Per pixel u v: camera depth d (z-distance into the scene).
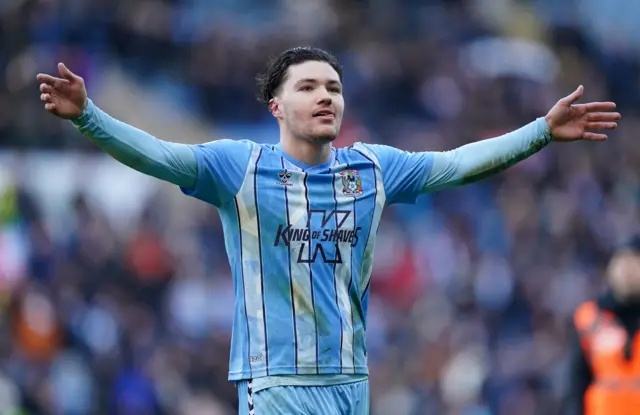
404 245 61.34
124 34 77.00
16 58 73.00
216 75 76.12
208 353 48.28
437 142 73.38
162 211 60.34
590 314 28.92
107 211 59.62
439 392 48.50
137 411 45.38
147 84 76.00
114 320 48.78
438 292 58.41
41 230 54.66
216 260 57.66
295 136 19.88
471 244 63.78
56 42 74.75
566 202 66.88
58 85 18.62
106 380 45.97
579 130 21.00
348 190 19.97
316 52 20.11
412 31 83.75
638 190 71.50
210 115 75.38
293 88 19.88
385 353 51.53
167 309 53.19
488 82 78.31
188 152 19.38
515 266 59.91
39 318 47.84
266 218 19.53
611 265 28.59
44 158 64.81
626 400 28.17
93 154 64.69
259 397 19.25
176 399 46.34
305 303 19.39
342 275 19.69
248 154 19.73
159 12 80.38
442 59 80.19
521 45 84.62
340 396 19.47
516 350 50.75
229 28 81.12
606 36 95.19
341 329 19.50
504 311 56.31
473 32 84.38
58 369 46.41
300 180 19.72
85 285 51.62
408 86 77.50
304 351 19.27
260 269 19.48
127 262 53.94
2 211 57.56
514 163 21.11
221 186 19.52
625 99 87.69
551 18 92.50
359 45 81.44
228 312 55.34
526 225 64.25
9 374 45.19
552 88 81.06
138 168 19.12
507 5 92.19
